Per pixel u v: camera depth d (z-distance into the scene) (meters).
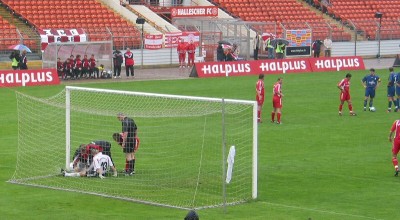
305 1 153.38
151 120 71.38
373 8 155.12
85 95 83.31
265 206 46.41
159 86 99.50
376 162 58.56
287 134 69.25
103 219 43.34
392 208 45.97
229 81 105.62
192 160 57.31
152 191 49.44
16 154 59.56
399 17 154.88
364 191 50.06
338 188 50.78
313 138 67.75
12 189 50.06
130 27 129.00
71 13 128.12
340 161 58.81
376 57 142.75
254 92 94.69
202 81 105.50
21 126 68.31
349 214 44.62
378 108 85.38
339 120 77.12
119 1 135.12
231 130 68.12
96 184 51.22
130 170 53.44
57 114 72.50
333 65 120.88
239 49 131.25
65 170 53.94
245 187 50.53
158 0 141.50
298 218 43.78
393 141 56.34
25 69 102.69
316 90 97.94
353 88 100.94
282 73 116.38
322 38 139.88
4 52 114.25
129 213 44.72
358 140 67.12
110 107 76.69
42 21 124.19
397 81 82.19
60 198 47.97
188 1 143.88
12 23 122.88
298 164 57.56
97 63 107.56
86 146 53.72
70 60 104.25
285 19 145.88
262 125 73.25
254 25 137.12
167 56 125.38
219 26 133.50
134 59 122.75
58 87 96.50
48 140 62.84
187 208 45.75
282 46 126.56
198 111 60.78
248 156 59.44
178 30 132.12
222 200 47.47
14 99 86.31
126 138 52.94
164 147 60.97
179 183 51.31
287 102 88.06
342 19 148.50
